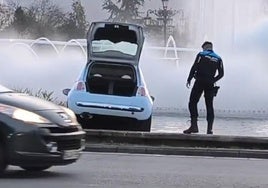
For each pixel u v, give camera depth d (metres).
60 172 11.89
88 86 17.47
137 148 16.06
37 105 11.02
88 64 18.06
